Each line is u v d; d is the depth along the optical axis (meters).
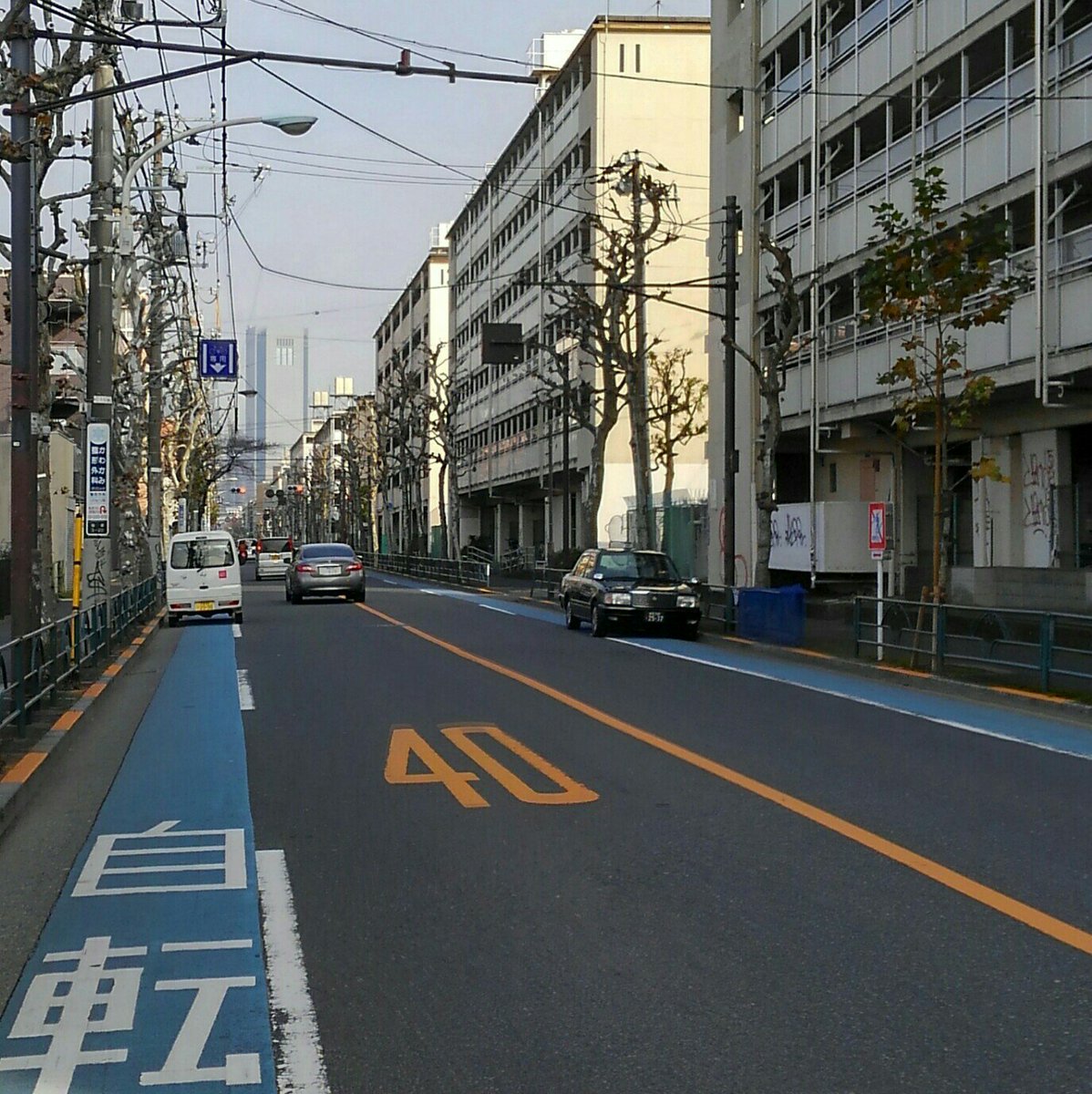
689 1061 4.65
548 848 7.99
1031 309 23.22
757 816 8.86
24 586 13.64
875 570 32.19
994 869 7.37
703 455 56.84
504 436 71.31
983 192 24.94
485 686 16.91
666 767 10.80
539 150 61.41
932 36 26.86
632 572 26.97
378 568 82.00
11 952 6.11
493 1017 5.13
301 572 39.47
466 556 76.06
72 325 38.91
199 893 7.11
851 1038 4.84
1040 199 22.73
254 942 6.21
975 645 16.66
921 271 18.17
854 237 30.53
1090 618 14.32
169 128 31.27
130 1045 4.93
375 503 114.44
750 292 36.88
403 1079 4.55
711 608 26.41
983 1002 5.22
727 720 13.69
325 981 5.61
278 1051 4.83
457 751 11.66
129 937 6.31
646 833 8.36
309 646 23.47
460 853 7.88
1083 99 21.89
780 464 40.59
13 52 12.98
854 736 12.60
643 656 21.42
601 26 51.47
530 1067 4.63
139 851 8.14
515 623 30.08
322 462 133.38
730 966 5.70
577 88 54.91
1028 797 9.51
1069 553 25.95
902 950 5.91
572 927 6.33
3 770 10.09
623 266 35.34
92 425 20.00
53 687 14.19
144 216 32.31
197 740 12.73
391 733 12.82
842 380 30.88
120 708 15.41
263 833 8.55
